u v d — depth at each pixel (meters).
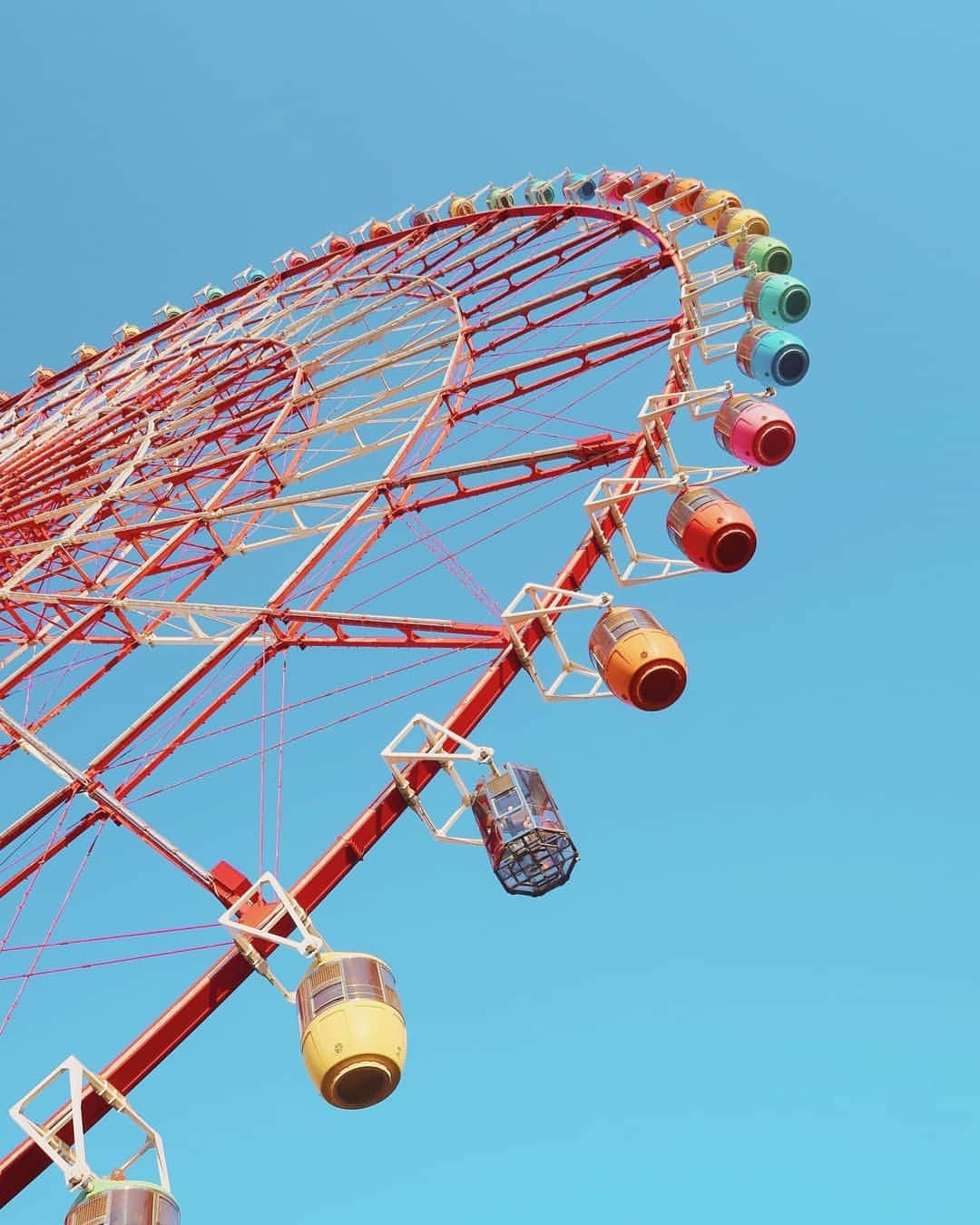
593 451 24.33
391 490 24.45
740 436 27.33
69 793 19.17
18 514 30.19
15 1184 15.12
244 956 17.00
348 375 30.92
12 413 40.62
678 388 26.58
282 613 21.47
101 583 26.62
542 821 18.66
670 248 32.53
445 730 19.28
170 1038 16.34
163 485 29.28
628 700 20.73
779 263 35.91
